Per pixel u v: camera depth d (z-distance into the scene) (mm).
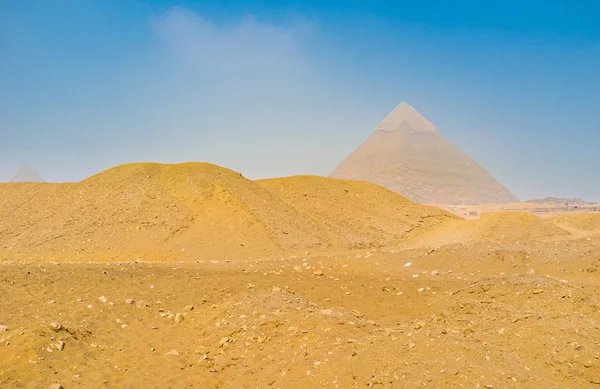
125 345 9648
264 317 10250
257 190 37406
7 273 13773
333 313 10398
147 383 8133
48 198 35781
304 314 10328
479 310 10492
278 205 36219
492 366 7215
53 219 31750
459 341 8148
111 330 10258
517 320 9453
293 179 45906
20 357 8266
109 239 28656
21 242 28969
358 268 16953
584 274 14711
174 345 9859
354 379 7148
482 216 38281
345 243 33156
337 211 40938
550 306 10305
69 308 11172
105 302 11789
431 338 8172
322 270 16531
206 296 12672
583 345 7988
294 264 18297
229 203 32812
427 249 18719
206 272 16078
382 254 18828
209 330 10352
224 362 8961
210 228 30297
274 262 19500
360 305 12281
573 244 17578
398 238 38531
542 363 7598
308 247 30266
